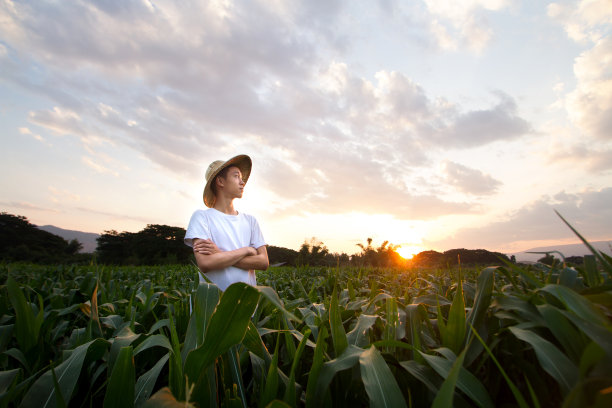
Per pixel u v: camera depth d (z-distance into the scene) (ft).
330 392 3.32
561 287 2.65
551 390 3.26
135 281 20.63
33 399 3.15
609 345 2.15
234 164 10.25
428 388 3.01
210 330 2.61
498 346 3.54
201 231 8.73
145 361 5.10
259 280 17.62
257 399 3.74
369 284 15.05
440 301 5.55
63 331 6.90
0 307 7.44
